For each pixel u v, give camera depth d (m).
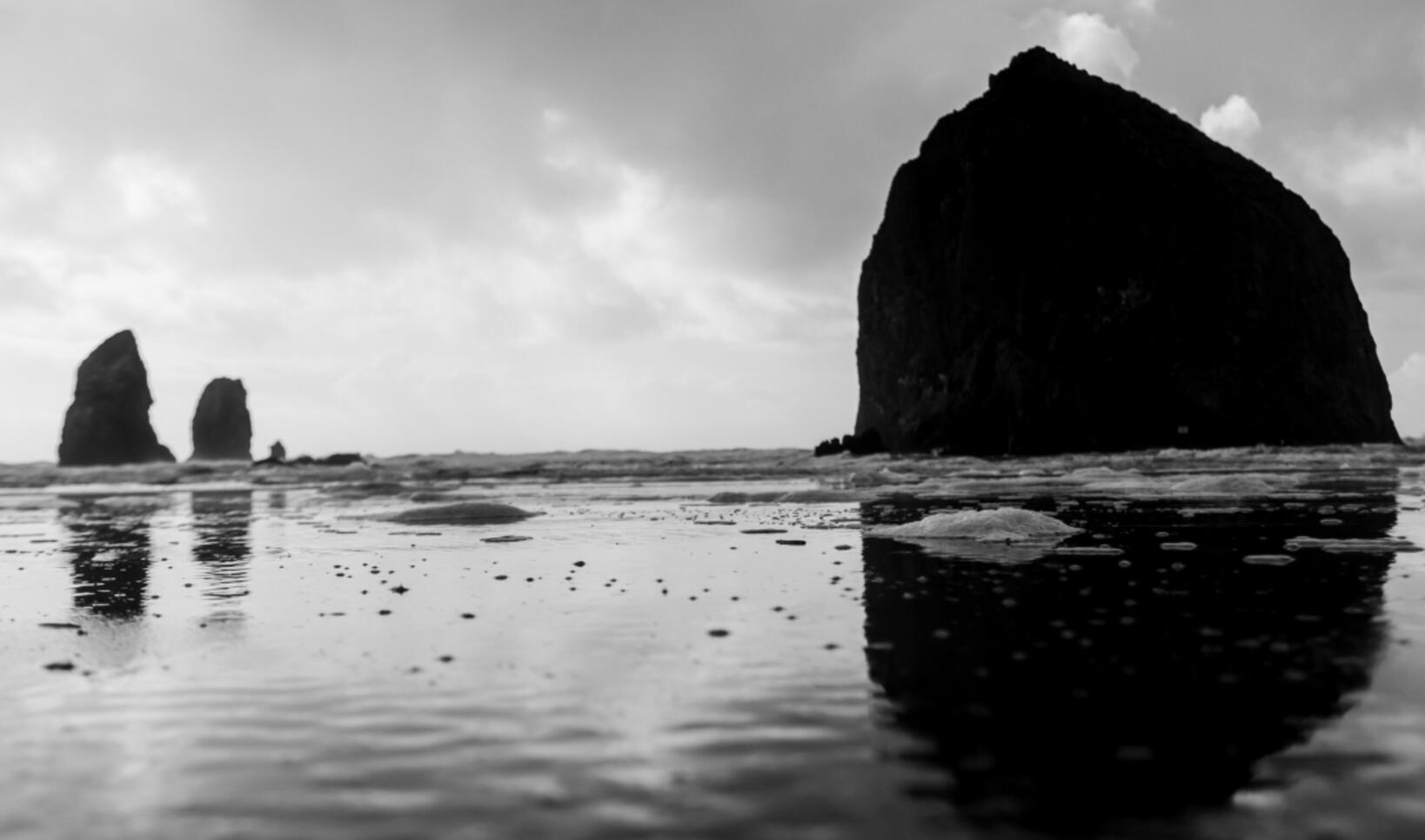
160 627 6.14
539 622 5.91
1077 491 20.17
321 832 2.62
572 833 2.56
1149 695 3.80
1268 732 3.29
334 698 4.10
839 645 4.93
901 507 16.55
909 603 6.21
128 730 3.69
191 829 2.69
